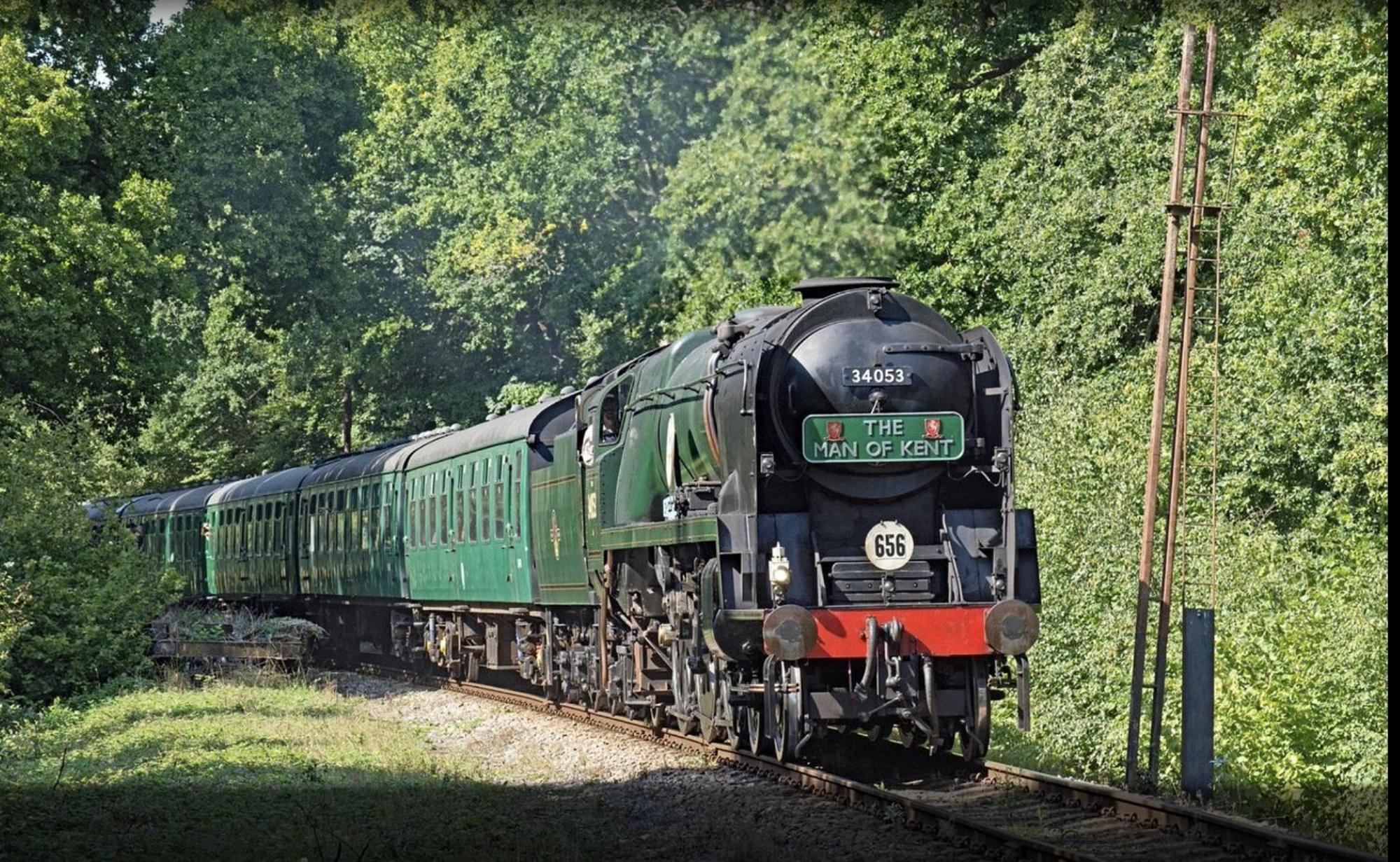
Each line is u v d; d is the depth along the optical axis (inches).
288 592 2573.8
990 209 2080.5
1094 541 1285.7
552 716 1520.7
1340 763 1032.2
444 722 1550.2
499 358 3447.3
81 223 2112.5
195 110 2559.1
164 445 4092.0
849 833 863.7
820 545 1069.8
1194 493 1443.2
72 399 2229.3
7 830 940.6
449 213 3184.1
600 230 2955.2
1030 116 2014.0
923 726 1024.9
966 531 1082.7
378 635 2330.2
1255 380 1620.3
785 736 1042.7
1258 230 1702.8
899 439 1064.2
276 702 1630.2
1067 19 2003.0
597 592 1437.0
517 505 1663.4
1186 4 1770.4
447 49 3120.1
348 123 3100.4
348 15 3041.3
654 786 1059.9
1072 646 1250.0
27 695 1690.5
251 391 4151.1
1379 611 1133.1
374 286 3316.9
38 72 2101.4
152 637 1988.2
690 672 1200.2
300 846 869.2
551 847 846.5
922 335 1088.8
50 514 1798.7
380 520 2174.0
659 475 1267.2
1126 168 1920.5
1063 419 1363.2
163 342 2314.2
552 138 2881.4
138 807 1015.0
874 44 2156.7
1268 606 1215.6
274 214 2689.5
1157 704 1027.9
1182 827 832.3
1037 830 849.5
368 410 3705.7
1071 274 1913.1
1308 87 1638.8
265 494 2694.4
